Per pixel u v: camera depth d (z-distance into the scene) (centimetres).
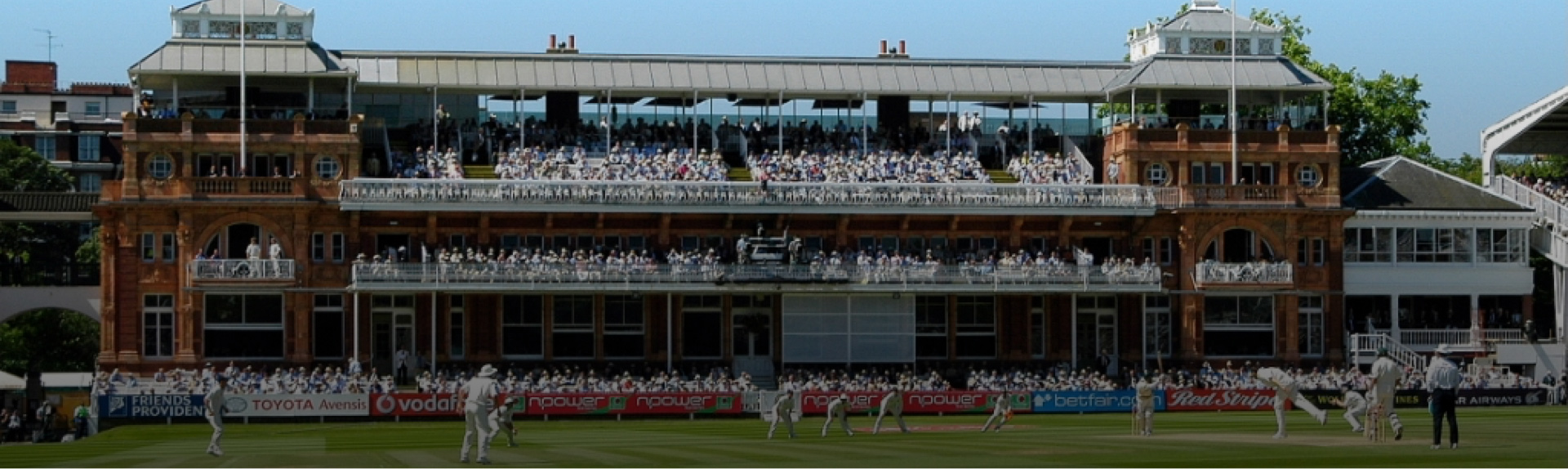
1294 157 8588
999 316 8388
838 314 8150
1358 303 8794
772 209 8081
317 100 8475
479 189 7881
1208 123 8850
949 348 8350
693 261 8012
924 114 9612
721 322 8231
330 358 7894
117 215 7769
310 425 6762
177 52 8012
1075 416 7044
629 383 7519
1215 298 8475
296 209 7788
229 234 7850
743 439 5209
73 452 4912
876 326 8175
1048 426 5988
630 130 8744
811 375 7894
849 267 8038
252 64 8038
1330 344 8575
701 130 8788
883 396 7175
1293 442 4356
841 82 8756
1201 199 8406
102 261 7775
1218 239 8494
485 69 8519
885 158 8588
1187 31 8862
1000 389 7344
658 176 8288
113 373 7462
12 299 8388
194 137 7819
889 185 8175
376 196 7800
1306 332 8581
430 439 5450
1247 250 8556
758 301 8244
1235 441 4466
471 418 4006
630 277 7875
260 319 7831
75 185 12188
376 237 7969
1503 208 8856
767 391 7138
